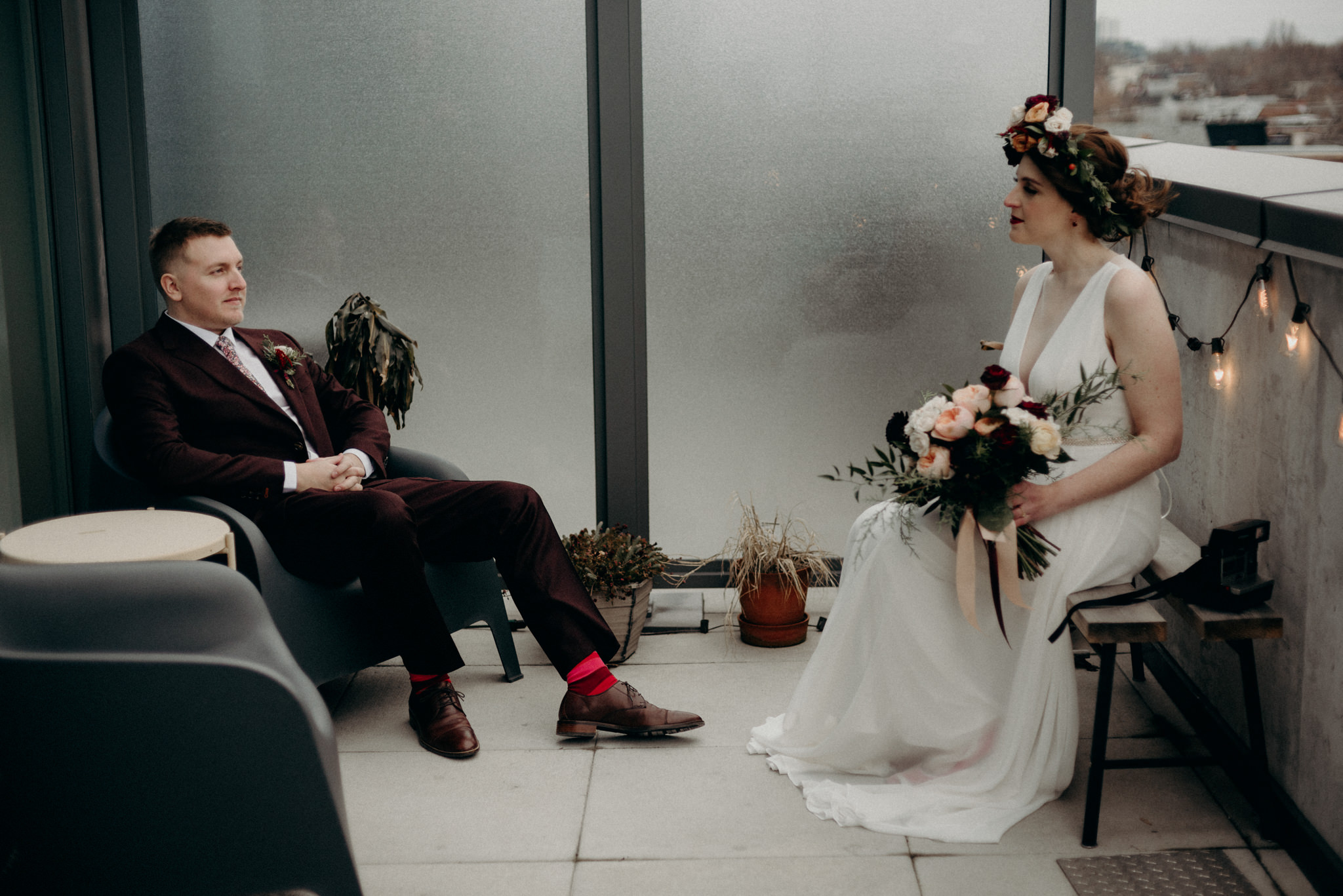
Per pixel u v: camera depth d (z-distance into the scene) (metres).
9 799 1.69
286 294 3.44
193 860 1.73
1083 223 2.29
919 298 3.39
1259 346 2.26
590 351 3.47
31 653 1.67
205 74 3.31
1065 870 2.04
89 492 2.62
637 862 2.10
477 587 2.90
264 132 3.34
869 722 2.34
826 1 3.23
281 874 1.74
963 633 2.30
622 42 3.23
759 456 3.50
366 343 3.05
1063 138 2.21
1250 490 2.32
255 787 1.71
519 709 2.80
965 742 2.31
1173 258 2.81
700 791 2.37
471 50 3.30
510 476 3.56
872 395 3.45
